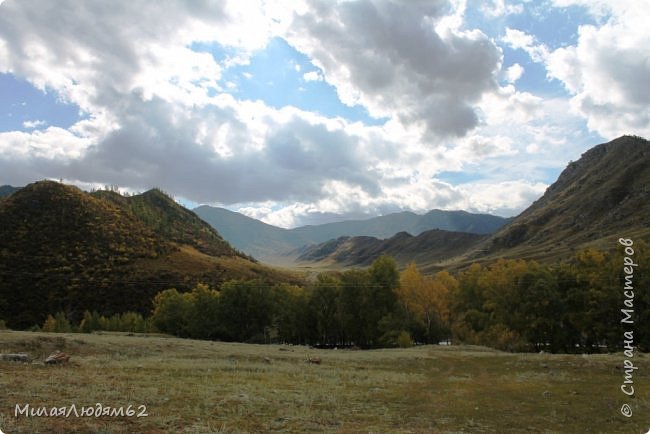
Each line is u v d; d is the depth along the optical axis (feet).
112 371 104.58
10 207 600.80
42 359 120.26
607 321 236.63
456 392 104.17
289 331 332.39
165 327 356.38
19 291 464.65
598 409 89.35
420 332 289.53
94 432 55.21
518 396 100.94
